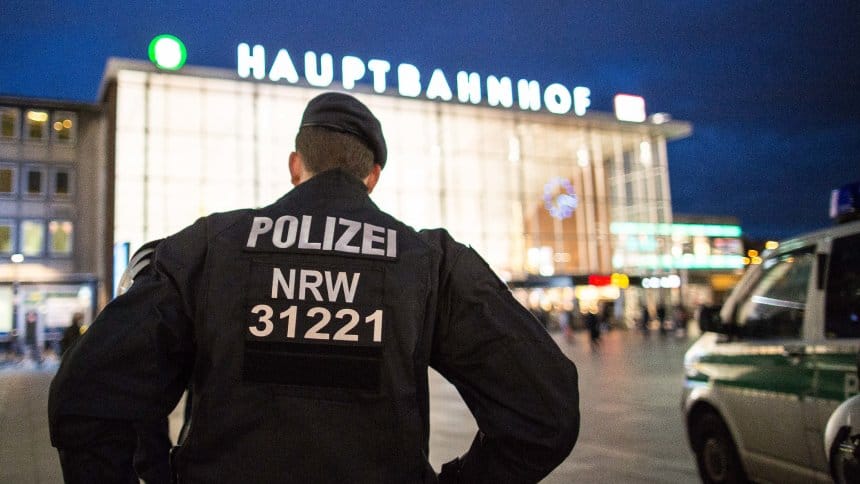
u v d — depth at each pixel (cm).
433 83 3891
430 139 3928
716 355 550
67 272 3167
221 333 139
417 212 3856
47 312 2983
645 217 4431
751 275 538
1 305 2923
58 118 3250
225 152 3375
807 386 444
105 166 3228
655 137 4516
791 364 462
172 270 144
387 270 147
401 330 143
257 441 133
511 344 147
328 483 132
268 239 148
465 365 152
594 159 4341
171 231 3231
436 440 820
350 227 153
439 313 153
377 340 141
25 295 2964
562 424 143
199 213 3294
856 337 420
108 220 3083
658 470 643
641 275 4244
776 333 491
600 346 2633
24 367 2345
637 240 4391
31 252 3127
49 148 3216
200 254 148
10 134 3169
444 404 1138
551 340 152
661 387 1270
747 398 503
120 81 3222
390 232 156
